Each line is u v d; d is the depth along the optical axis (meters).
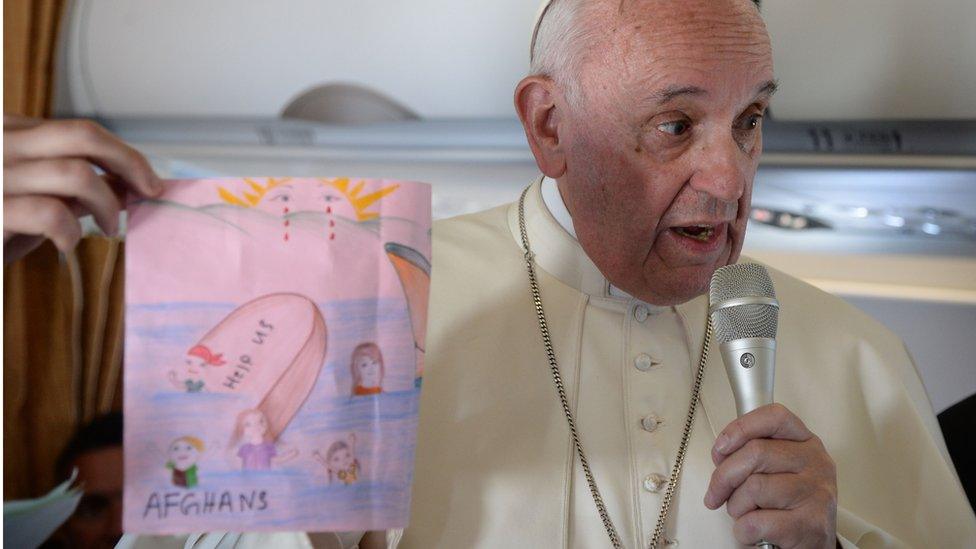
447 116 2.77
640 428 1.54
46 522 1.38
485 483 1.49
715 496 1.29
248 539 1.37
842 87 2.54
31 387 2.85
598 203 1.48
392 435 1.10
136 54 2.83
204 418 1.07
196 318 1.07
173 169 2.92
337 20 2.72
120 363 2.93
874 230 2.69
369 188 1.11
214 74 2.82
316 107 2.82
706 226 1.43
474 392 1.56
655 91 1.37
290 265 1.09
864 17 2.46
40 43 2.80
